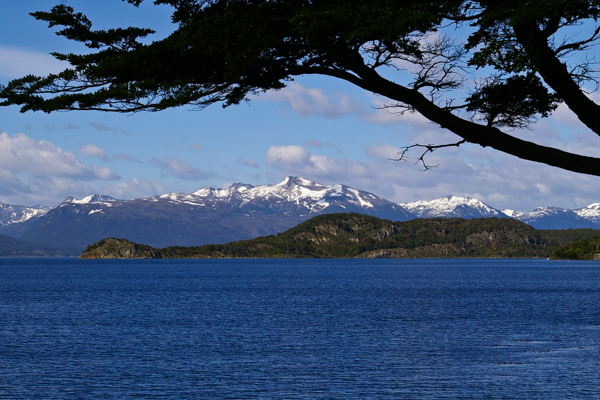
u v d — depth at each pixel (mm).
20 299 129125
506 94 24250
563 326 78500
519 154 23578
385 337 68750
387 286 181750
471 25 22953
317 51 24516
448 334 71000
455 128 23734
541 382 44156
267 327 78062
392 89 23797
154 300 125875
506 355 55969
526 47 22297
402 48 23234
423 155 24125
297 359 54688
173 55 23875
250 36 23047
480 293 147500
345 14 21453
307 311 100438
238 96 26844
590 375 46406
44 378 46531
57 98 22422
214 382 45281
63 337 68812
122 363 52812
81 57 25188
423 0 22250
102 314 95875
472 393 41250
